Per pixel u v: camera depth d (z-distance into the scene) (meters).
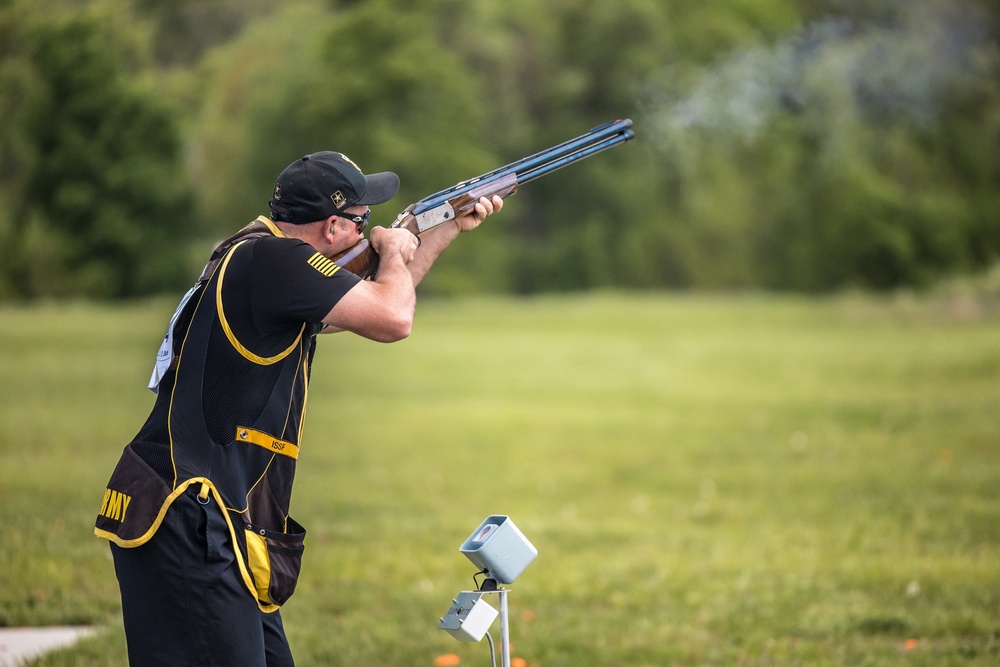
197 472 8.77
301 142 171.38
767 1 182.75
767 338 74.00
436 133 170.00
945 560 19.83
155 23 173.62
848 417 40.84
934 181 172.62
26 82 158.12
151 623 8.68
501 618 9.30
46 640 14.66
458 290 170.25
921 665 13.99
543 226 185.00
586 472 33.28
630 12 174.12
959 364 53.41
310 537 22.89
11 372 50.12
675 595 18.38
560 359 65.06
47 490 24.81
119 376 49.62
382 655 15.09
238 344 8.92
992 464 31.03
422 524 24.80
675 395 49.56
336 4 183.00
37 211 157.12
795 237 174.88
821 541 22.47
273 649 9.77
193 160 173.12
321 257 9.05
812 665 14.20
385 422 42.75
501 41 176.75
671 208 178.88
